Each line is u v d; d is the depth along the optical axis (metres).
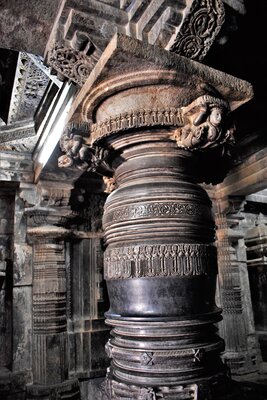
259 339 7.27
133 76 1.75
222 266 6.77
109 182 2.43
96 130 1.96
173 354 1.62
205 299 1.77
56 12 2.05
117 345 1.76
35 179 5.35
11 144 5.22
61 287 5.36
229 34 2.08
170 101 1.86
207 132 1.81
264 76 3.20
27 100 4.27
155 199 1.80
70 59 2.23
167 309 1.68
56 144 4.08
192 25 1.82
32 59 3.23
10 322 5.39
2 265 5.42
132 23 2.06
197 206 1.84
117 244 1.82
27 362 5.14
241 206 6.62
